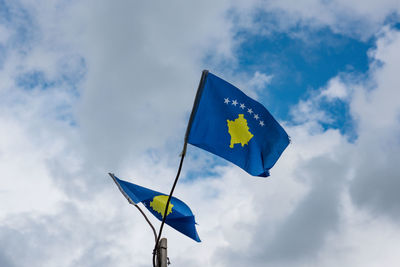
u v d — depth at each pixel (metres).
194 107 9.73
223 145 9.68
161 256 8.82
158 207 11.61
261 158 9.69
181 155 9.16
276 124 9.73
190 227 11.25
